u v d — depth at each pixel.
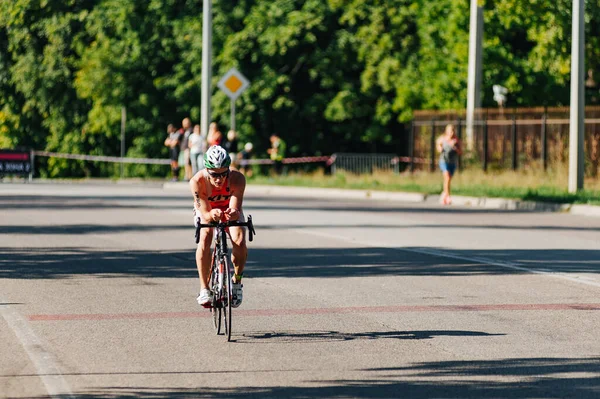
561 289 39.66
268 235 59.31
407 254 50.59
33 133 163.38
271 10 146.12
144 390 24.39
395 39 145.62
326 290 39.31
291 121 154.50
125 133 157.25
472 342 29.88
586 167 100.88
